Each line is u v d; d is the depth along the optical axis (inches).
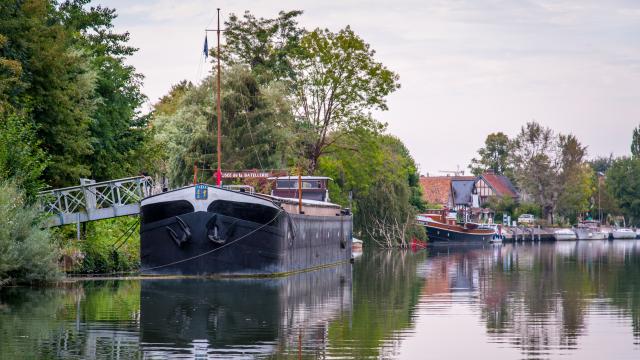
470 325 1105.4
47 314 1159.6
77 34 2223.2
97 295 1384.1
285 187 2372.0
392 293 1499.8
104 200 1808.6
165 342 958.4
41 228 1616.6
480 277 1900.8
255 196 1717.5
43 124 1815.9
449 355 904.9
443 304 1332.4
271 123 2689.5
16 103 1696.6
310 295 1446.9
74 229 1856.5
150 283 1592.0
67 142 1839.3
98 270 1807.3
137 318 1131.9
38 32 1791.3
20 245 1440.7
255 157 2625.5
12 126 1599.4
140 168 2347.4
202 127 2620.6
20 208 1466.5
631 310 1266.0
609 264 2471.7
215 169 2539.4
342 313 1211.2
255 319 1138.7
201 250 1705.2
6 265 1393.9
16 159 1590.8
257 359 873.5
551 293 1521.9
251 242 1724.9
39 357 875.4
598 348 949.2
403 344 963.3
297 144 2938.0
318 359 874.1
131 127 2329.0
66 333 1011.9
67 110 1846.7
